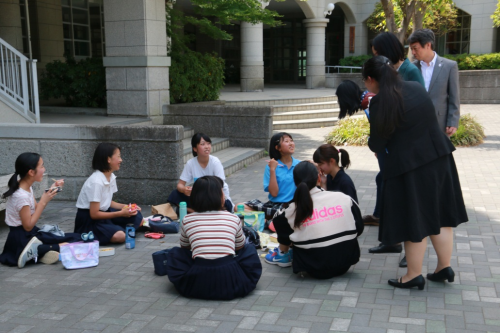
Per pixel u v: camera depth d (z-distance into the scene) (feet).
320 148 15.12
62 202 21.93
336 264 13.02
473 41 70.54
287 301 11.99
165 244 16.60
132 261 15.07
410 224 11.62
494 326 10.45
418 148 11.53
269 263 14.61
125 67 32.65
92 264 14.66
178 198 18.98
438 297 11.91
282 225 13.52
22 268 14.73
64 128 21.27
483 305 11.43
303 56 86.79
